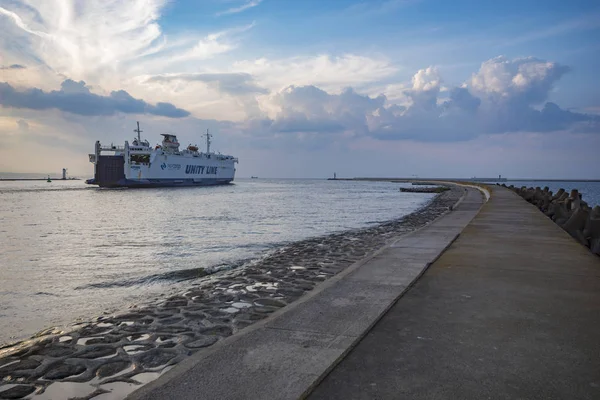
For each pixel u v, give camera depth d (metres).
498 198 31.36
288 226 25.27
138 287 9.94
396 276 6.97
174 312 7.05
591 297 5.61
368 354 3.88
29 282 10.67
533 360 3.67
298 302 5.69
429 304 5.43
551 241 10.62
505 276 6.88
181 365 3.75
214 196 77.56
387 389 3.21
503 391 3.14
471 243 10.44
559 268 7.43
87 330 6.11
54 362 4.88
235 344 4.16
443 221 16.59
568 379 3.32
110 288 9.92
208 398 3.12
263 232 22.08
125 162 107.56
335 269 10.91
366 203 53.75
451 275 7.04
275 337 4.34
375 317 4.89
